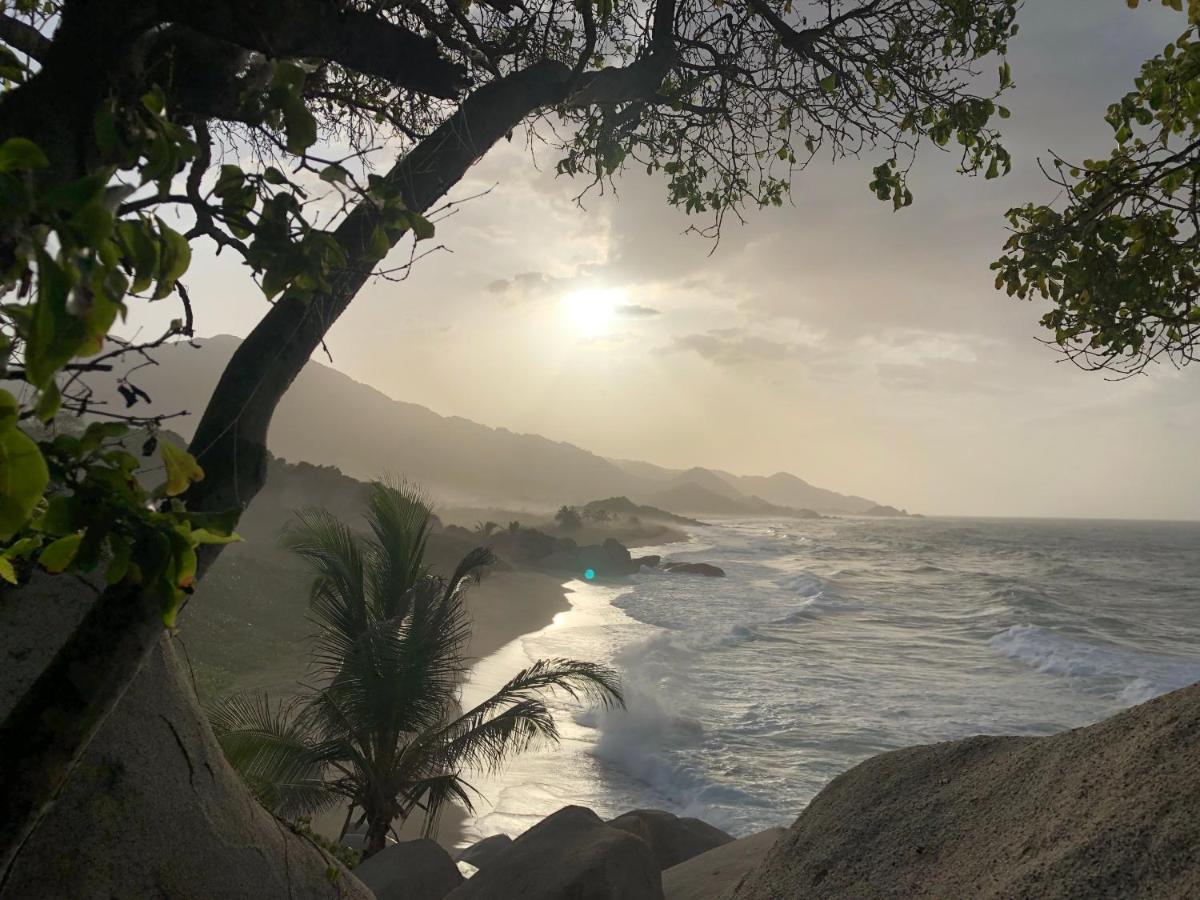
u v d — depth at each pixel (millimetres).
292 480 59688
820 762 16766
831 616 41469
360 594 10609
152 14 1428
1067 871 2154
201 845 3328
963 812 2963
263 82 1633
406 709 10109
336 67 2691
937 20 4195
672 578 65938
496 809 14234
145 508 1114
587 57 2787
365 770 10344
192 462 1145
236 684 20641
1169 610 46781
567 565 69375
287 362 1880
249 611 27594
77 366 1082
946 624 38969
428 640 10039
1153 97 3961
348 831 12562
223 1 1444
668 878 6617
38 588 3328
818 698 22281
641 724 18750
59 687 1454
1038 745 3020
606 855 5914
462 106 2412
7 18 1703
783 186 5039
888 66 4141
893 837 3102
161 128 1183
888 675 26062
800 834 3582
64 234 797
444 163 2309
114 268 848
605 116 3928
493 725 10625
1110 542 143125
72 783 3039
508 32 3061
